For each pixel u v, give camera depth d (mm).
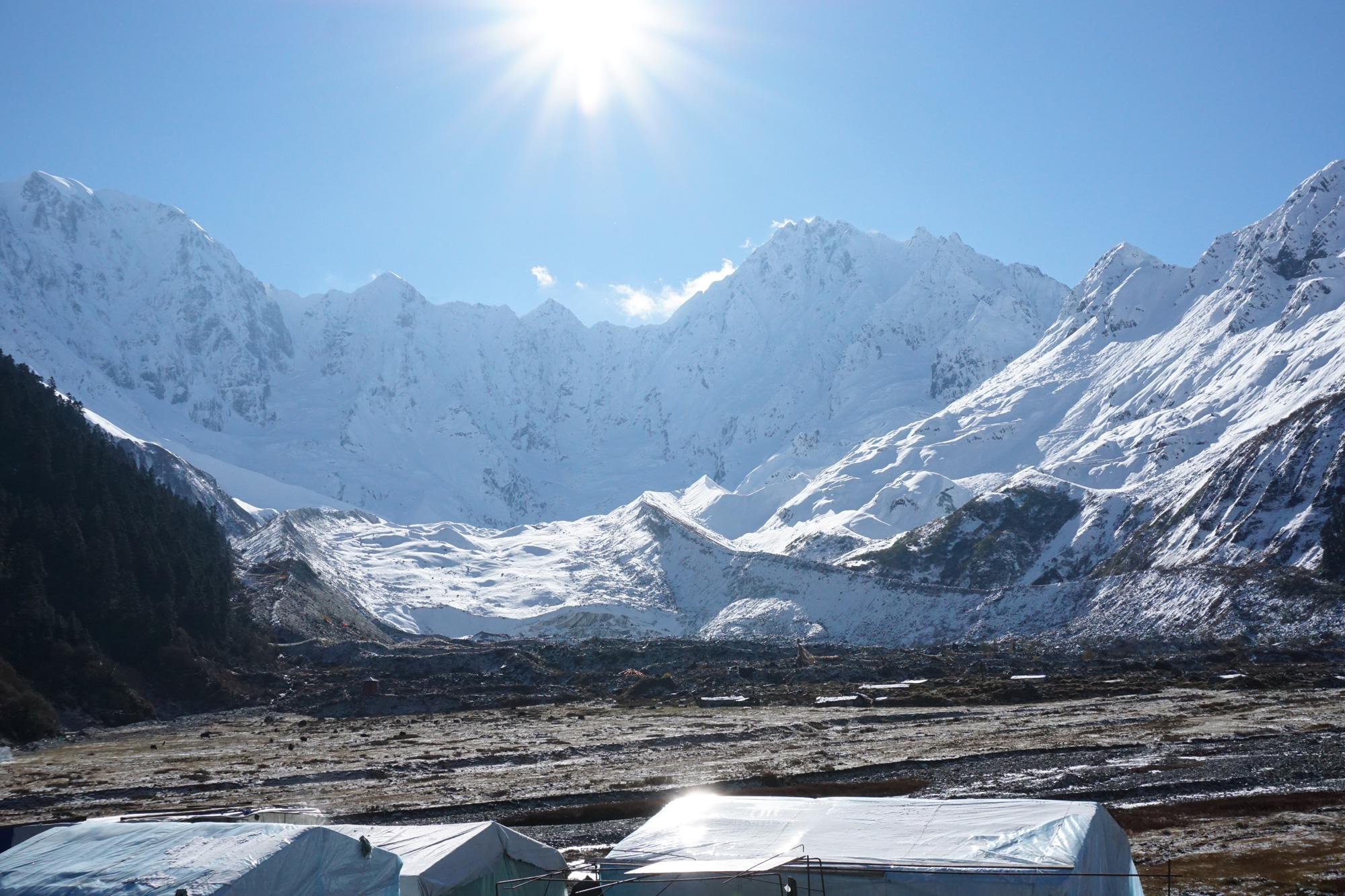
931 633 194750
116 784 65875
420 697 117688
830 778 61062
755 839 29297
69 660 107625
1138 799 50375
